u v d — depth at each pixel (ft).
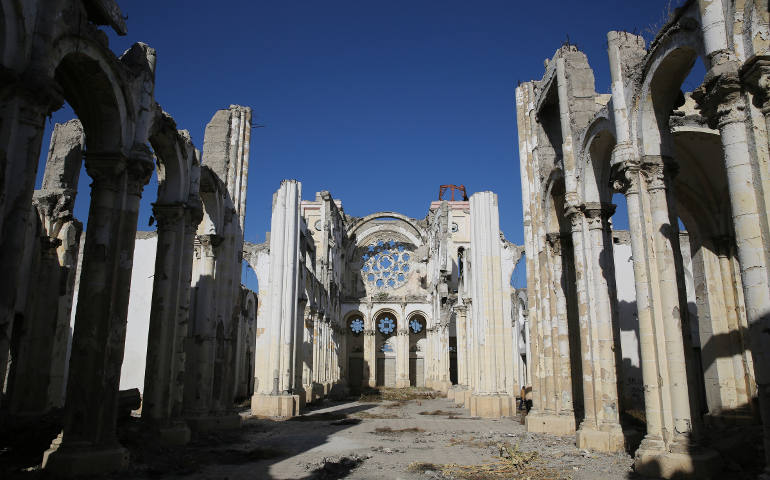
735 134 28.50
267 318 82.48
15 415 53.26
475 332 88.48
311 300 122.21
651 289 38.58
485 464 39.63
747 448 38.88
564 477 34.71
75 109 38.73
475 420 74.23
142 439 44.21
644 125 40.55
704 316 67.00
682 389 35.68
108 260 37.52
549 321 61.41
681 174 66.28
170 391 48.42
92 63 35.24
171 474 35.35
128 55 41.91
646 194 40.22
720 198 65.92
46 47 29.84
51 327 60.29
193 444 48.73
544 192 63.52
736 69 28.48
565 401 58.18
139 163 39.40
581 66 55.67
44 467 33.60
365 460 41.70
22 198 28.14
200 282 63.26
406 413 88.17
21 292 59.36
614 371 47.50
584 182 51.60
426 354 176.65
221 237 64.75
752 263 27.07
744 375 62.13
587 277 50.72
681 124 59.26
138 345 102.94
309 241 128.36
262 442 51.80
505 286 84.99
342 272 180.86
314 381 122.72
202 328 61.67
